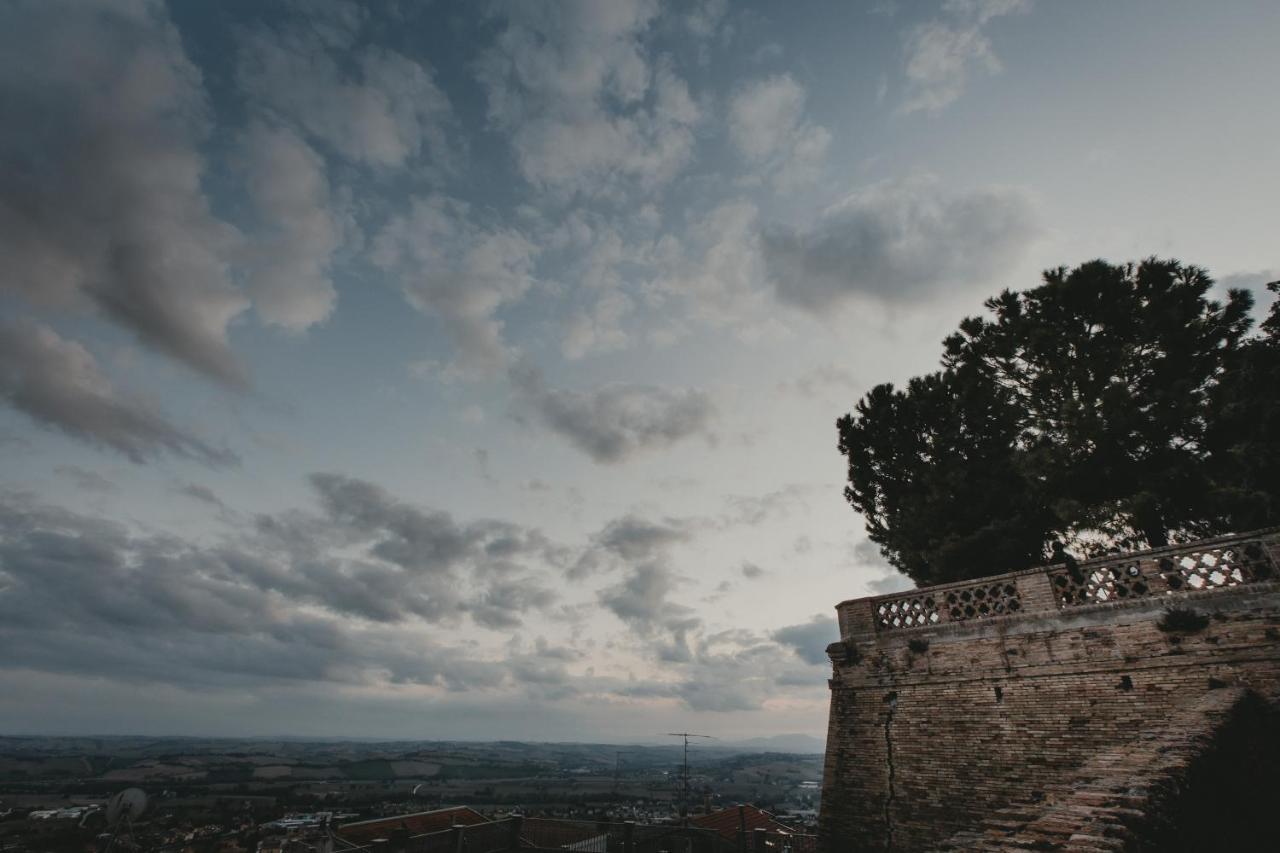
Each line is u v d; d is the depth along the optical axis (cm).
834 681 1552
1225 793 654
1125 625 1151
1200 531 1560
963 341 2045
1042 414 1800
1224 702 871
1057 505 1556
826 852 1380
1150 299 1662
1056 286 1753
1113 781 532
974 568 1744
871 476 2173
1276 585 1020
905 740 1359
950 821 1216
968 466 1870
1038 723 1184
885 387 2158
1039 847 411
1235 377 1448
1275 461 1305
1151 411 1511
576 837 2617
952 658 1354
